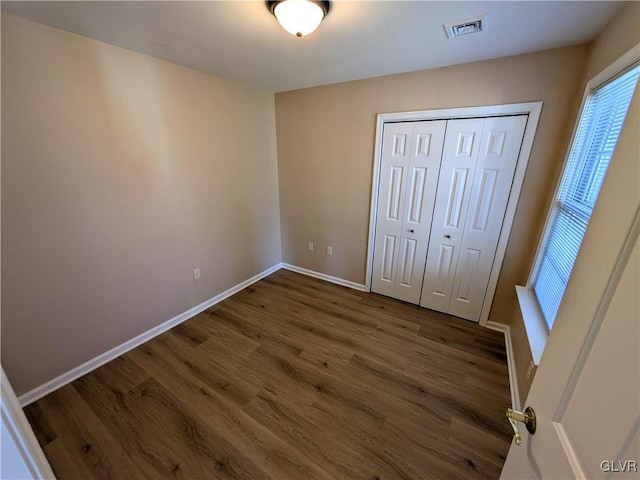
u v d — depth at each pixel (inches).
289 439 58.2
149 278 88.1
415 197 101.3
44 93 60.1
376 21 57.2
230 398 68.1
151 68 77.9
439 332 95.0
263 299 117.4
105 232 75.2
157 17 55.8
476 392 70.4
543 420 24.6
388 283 117.7
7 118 56.1
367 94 99.6
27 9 52.4
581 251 23.7
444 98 86.8
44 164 62.1
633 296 16.2
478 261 95.0
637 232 16.7
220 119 100.7
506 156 82.4
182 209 94.0
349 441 57.9
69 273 69.9
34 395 67.3
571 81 70.0
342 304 113.5
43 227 63.9
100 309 77.3
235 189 112.8
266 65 84.4
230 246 116.1
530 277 80.8
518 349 74.6
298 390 70.7
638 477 14.0
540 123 76.0
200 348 86.5
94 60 66.7
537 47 69.6
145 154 80.6
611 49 53.7
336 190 119.0
